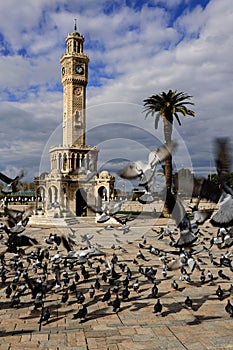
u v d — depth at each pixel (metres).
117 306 11.90
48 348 9.15
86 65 81.25
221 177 9.59
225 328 10.46
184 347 9.20
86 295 13.80
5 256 22.56
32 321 11.09
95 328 10.52
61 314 11.72
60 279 15.24
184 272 15.71
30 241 14.88
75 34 82.12
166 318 11.31
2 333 10.14
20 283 15.33
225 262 15.80
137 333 10.13
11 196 60.09
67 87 80.31
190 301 12.12
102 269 18.34
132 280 16.12
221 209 9.48
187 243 10.89
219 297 13.23
